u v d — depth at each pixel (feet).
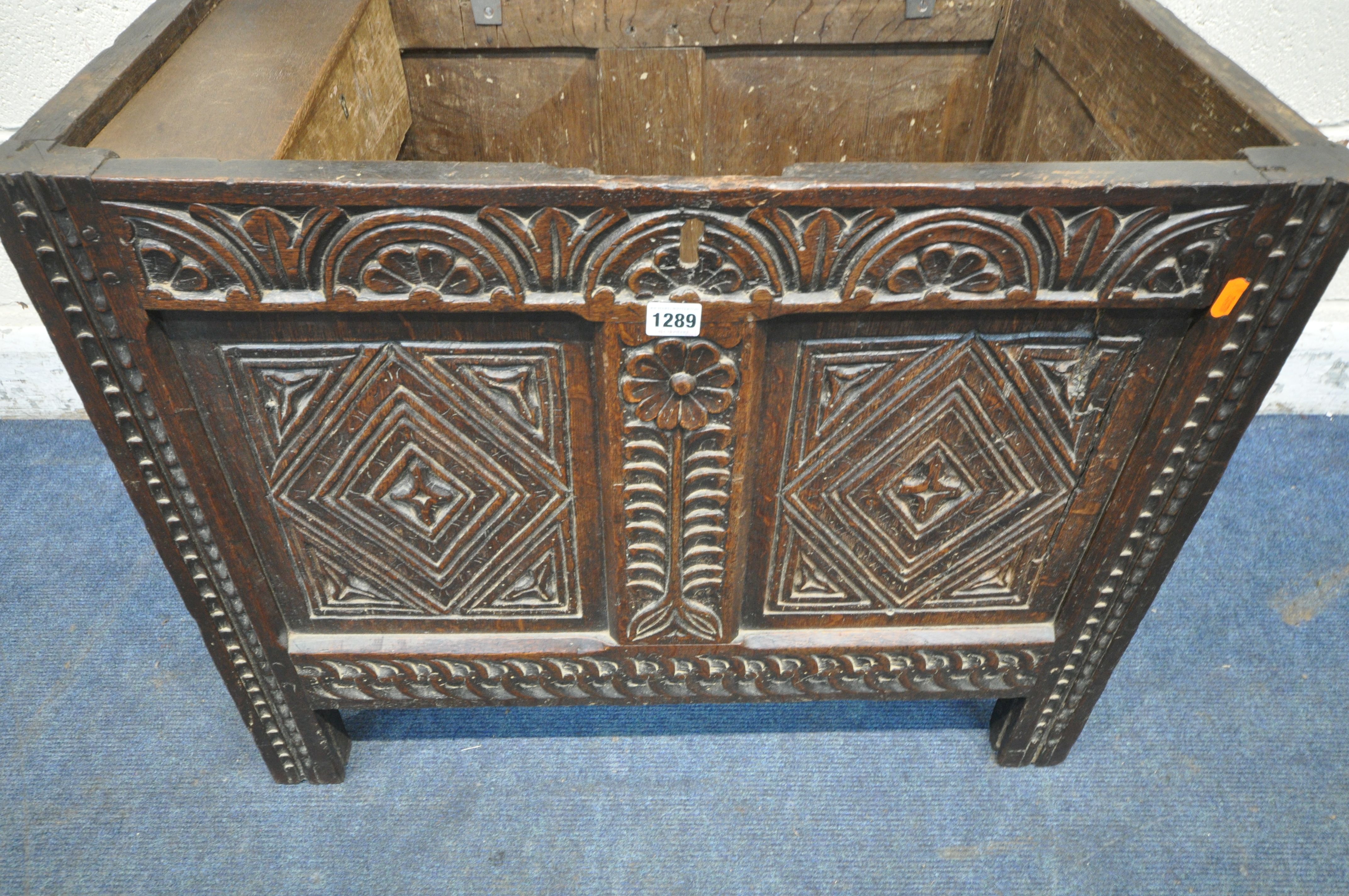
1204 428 3.28
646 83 5.20
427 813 4.35
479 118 5.35
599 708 4.83
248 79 3.57
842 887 4.08
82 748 4.58
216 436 3.22
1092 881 4.09
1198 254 2.81
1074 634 3.96
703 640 3.93
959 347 3.07
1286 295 2.91
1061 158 4.50
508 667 3.99
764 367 3.11
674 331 2.93
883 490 3.48
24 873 4.06
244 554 3.53
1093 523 3.60
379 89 4.67
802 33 5.06
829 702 4.54
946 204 2.68
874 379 3.15
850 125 5.41
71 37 5.22
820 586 3.83
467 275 2.81
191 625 5.20
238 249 2.72
